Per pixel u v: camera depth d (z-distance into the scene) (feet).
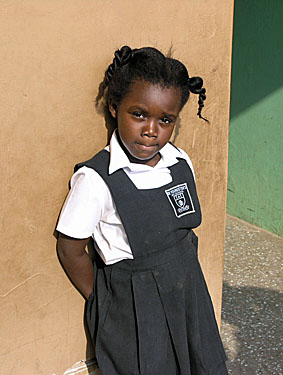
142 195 5.29
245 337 8.90
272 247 12.30
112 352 5.69
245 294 10.26
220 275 7.49
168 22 5.76
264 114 12.55
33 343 5.78
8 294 5.44
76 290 5.95
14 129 5.01
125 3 5.37
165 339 5.62
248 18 12.39
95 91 5.41
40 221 5.42
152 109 4.84
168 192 5.48
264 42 12.14
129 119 4.96
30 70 4.94
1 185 5.09
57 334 5.95
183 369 5.76
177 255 5.53
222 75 6.48
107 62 5.40
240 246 12.34
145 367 5.51
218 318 7.74
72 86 5.24
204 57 6.22
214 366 6.12
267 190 12.94
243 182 13.56
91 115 5.46
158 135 4.99
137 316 5.39
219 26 6.24
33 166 5.22
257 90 12.59
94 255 5.92
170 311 5.54
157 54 4.94
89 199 5.14
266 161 12.80
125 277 5.44
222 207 7.14
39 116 5.12
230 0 6.25
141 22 5.54
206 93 6.40
